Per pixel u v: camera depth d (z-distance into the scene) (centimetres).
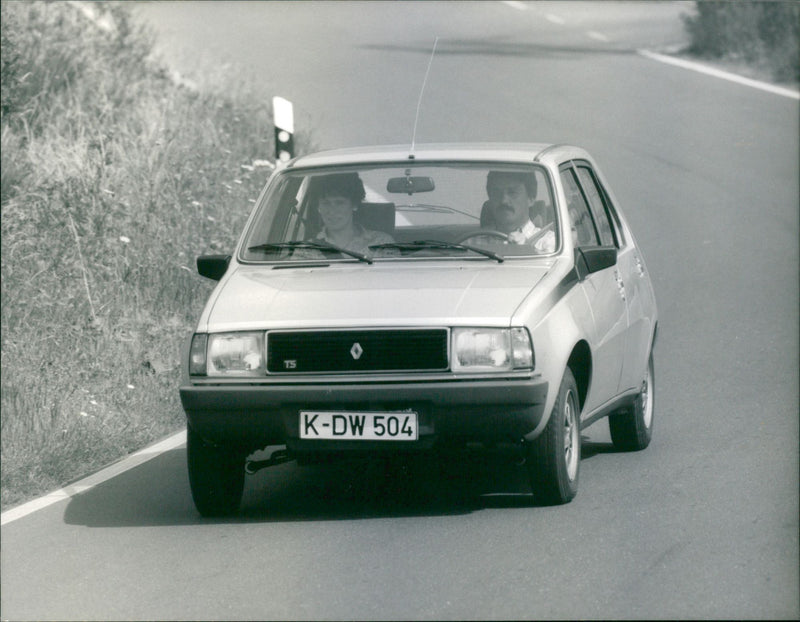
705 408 1316
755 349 1602
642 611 710
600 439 1234
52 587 810
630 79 3812
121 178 1886
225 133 2392
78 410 1280
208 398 912
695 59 4191
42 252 1650
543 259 1008
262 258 1040
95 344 1452
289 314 925
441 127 3028
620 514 919
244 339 922
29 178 1845
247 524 942
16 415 1239
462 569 801
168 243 1738
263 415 909
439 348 903
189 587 794
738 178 2744
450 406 895
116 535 927
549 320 929
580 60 4112
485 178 1049
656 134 3120
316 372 909
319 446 911
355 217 1055
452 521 920
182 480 1090
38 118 2086
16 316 1484
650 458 1113
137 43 2731
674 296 1938
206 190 1980
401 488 1041
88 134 2066
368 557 837
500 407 896
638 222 2417
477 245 1023
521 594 748
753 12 4197
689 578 765
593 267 1023
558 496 943
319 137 2822
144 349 1470
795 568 777
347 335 909
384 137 2859
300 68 3741
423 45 4300
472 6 5259
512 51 4247
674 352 1608
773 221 2422
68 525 961
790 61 3897
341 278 984
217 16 4712
